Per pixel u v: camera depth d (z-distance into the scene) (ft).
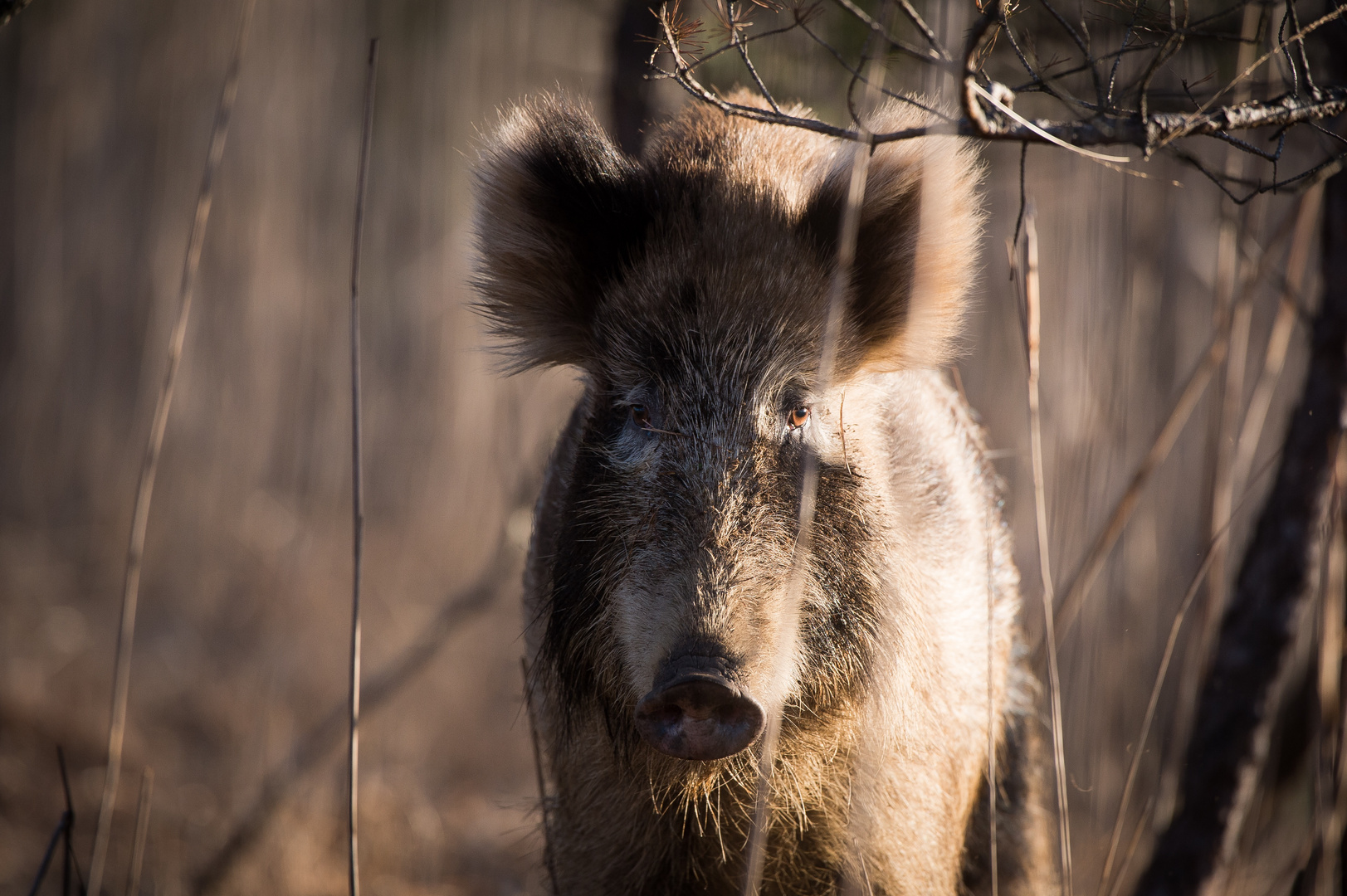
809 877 21.75
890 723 20.13
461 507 60.44
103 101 73.51
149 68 72.84
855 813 20.36
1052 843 30.76
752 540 17.71
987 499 26.27
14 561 62.13
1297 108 16.15
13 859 34.86
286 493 67.56
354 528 21.49
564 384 52.75
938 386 27.84
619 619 18.37
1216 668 25.84
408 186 71.41
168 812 39.11
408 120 71.41
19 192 73.67
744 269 20.29
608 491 19.84
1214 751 25.52
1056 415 38.45
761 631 16.81
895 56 22.06
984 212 23.56
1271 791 34.55
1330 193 24.47
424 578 58.39
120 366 73.05
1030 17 27.45
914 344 21.42
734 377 19.40
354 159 71.46
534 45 67.15
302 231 70.03
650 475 19.20
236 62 23.82
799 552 17.04
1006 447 43.37
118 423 71.92
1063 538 33.83
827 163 22.80
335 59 71.82
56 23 72.79
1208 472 30.66
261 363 68.64
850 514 19.74
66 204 73.26
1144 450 38.83
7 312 74.38
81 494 70.28
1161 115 15.33
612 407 20.57
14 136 74.38
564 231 22.02
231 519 64.75
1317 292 28.35
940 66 14.85
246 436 68.13
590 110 23.71
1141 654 37.78
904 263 21.09
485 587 36.50
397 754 44.86
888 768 20.53
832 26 30.09
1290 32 19.39
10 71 75.15
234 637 56.24
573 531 20.40
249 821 33.94
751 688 16.30
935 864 21.85
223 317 69.05
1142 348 38.27
